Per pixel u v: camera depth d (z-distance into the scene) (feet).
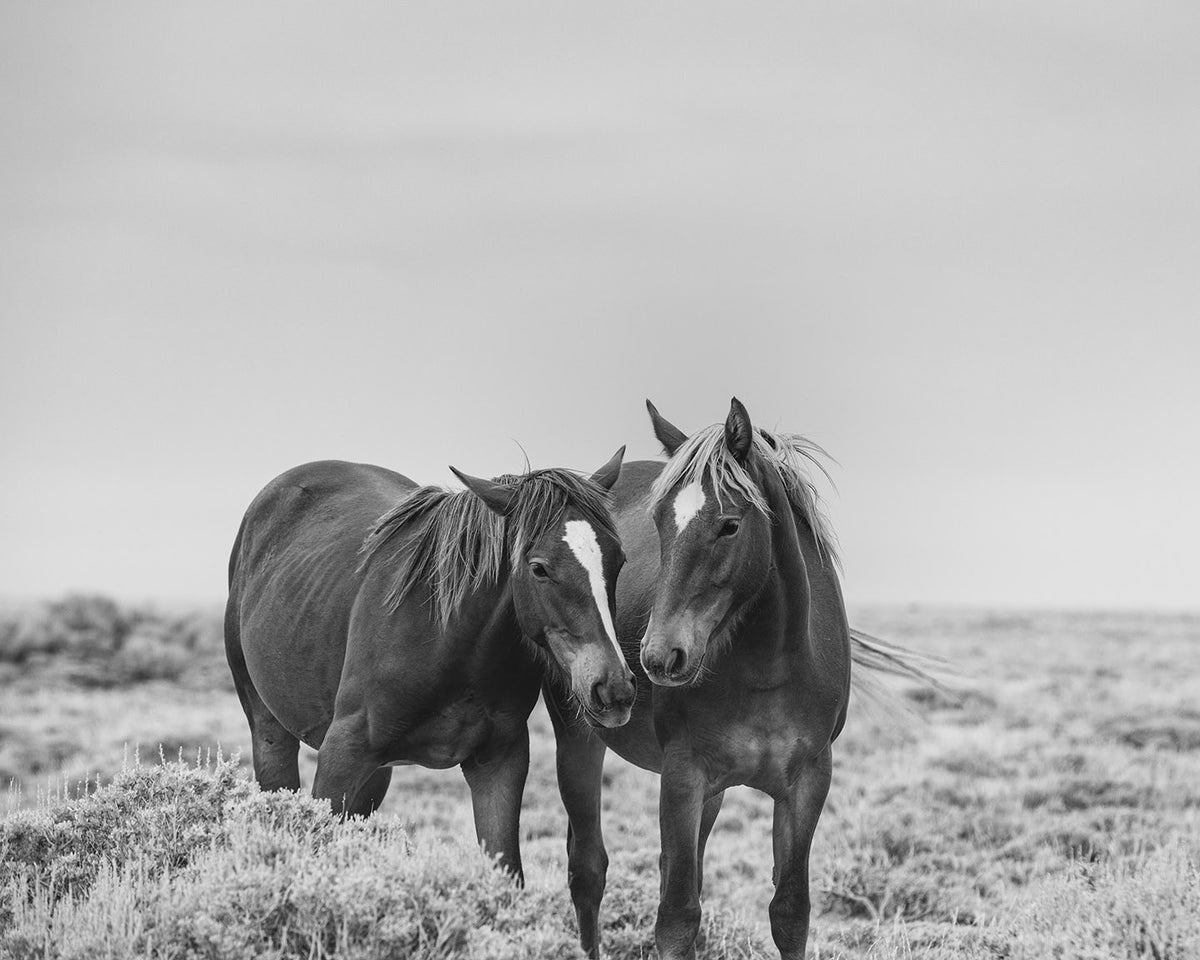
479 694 38.14
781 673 34.86
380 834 34.96
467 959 27.27
